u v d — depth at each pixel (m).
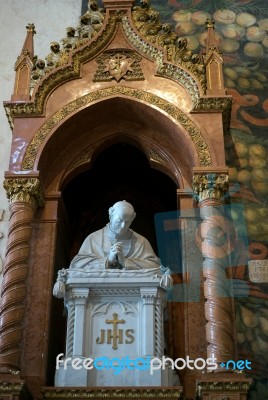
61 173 6.29
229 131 6.66
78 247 6.70
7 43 7.59
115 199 6.92
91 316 5.20
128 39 6.54
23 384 4.80
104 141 6.52
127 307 5.23
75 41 6.51
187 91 6.25
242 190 6.34
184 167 6.29
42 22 7.72
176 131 6.15
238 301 5.79
